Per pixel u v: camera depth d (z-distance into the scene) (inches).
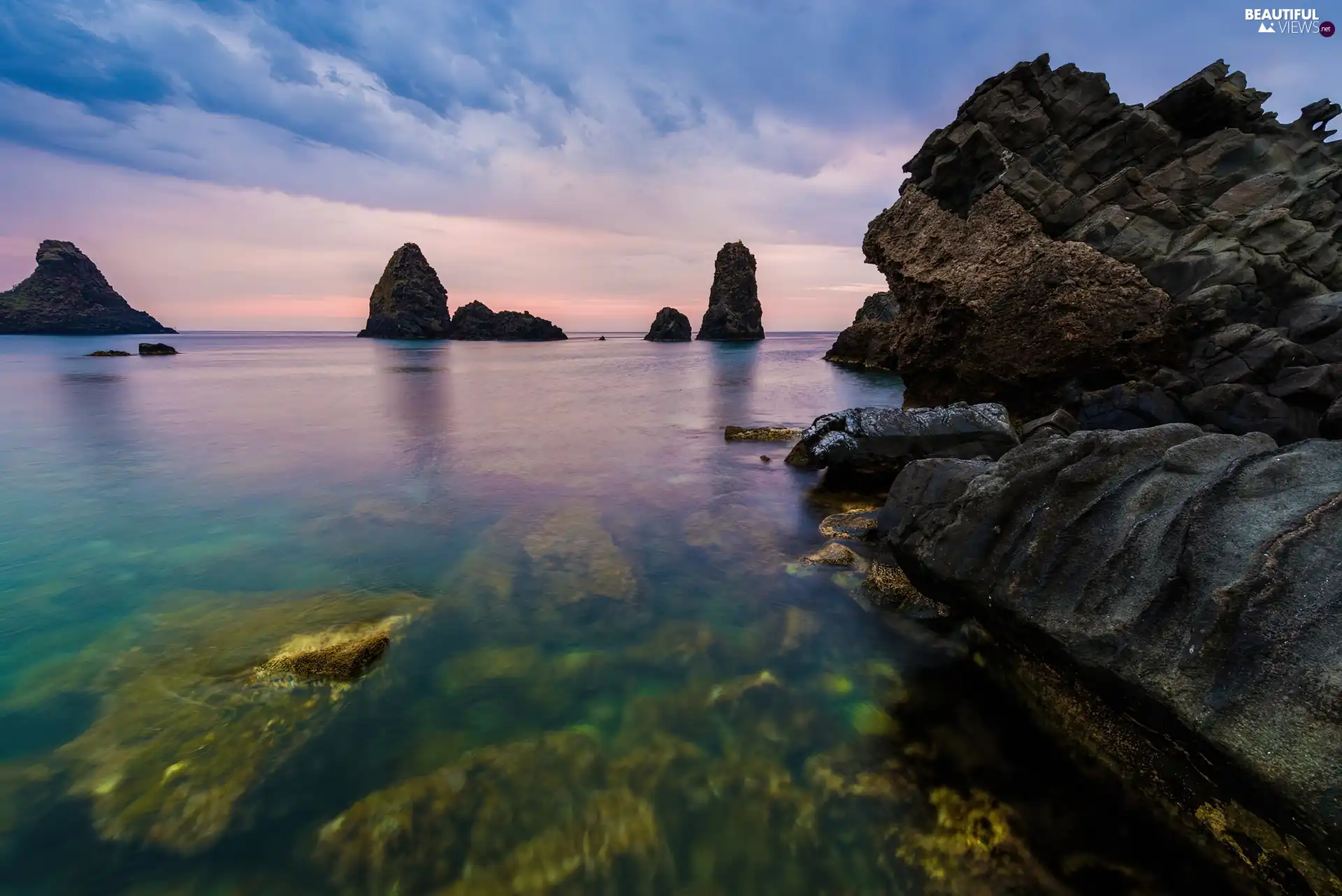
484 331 5403.5
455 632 303.1
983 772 209.3
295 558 398.0
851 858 179.6
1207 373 585.0
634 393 1451.8
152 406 1141.1
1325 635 148.3
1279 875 156.6
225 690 251.1
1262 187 652.7
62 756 215.8
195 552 408.5
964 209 817.5
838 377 1918.1
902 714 241.9
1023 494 247.0
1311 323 560.7
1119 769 200.4
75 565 387.5
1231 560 174.2
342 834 186.4
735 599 339.6
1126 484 219.6
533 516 481.1
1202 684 164.1
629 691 257.6
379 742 225.5
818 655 284.2
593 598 339.6
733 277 4916.3
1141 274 649.6
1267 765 145.6
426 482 589.9
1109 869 170.7
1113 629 190.4
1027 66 777.6
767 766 215.0
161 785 203.2
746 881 174.6
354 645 273.7
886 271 920.3
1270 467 189.2
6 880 171.8
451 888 171.5
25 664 271.4
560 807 197.6
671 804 199.3
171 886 171.3
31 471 631.2
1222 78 725.9
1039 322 680.4
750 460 701.9
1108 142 732.0
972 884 169.0
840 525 452.1
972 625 286.8
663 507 510.3
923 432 541.3
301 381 1701.5
